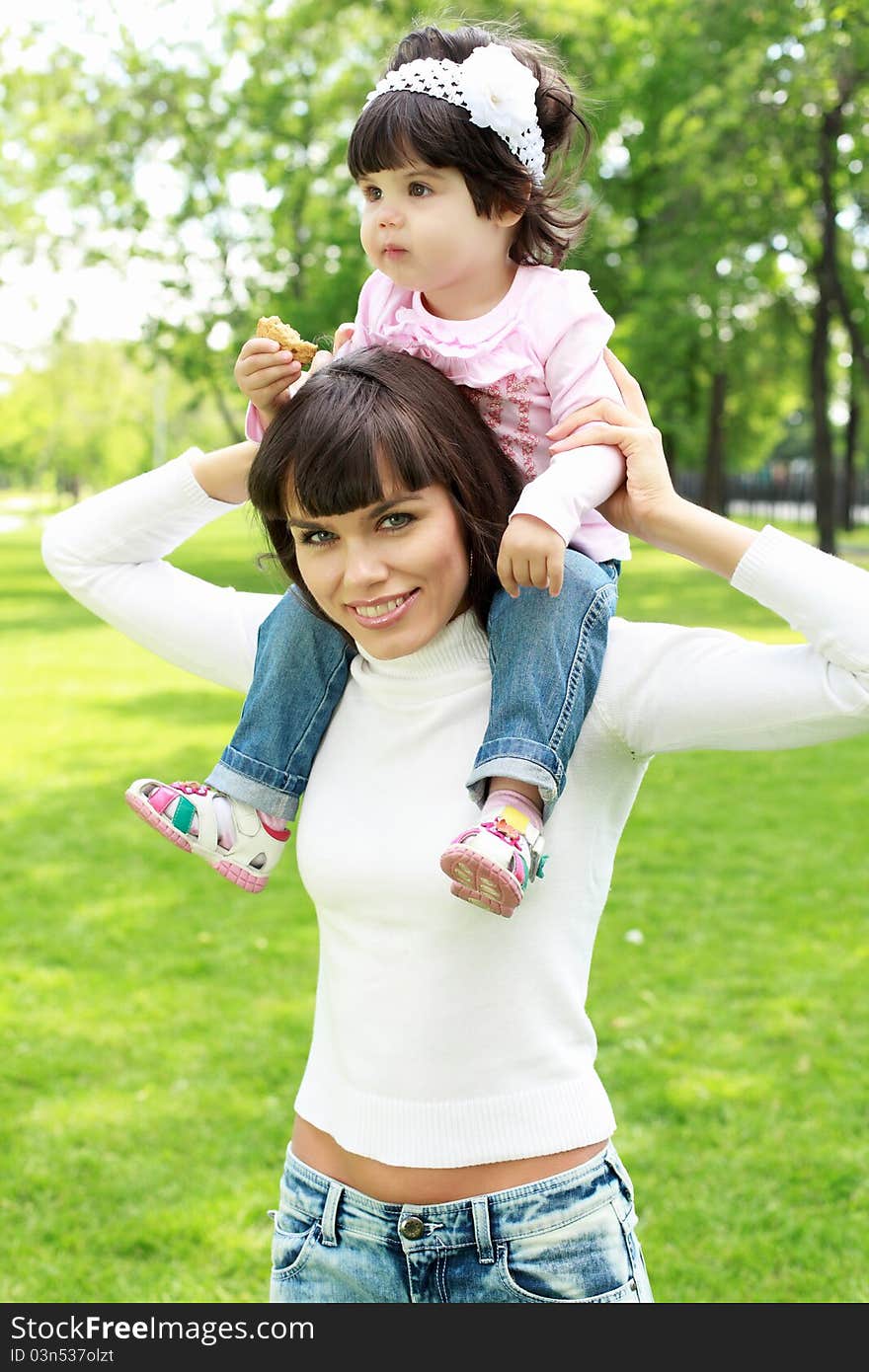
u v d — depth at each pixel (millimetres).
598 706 1636
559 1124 1605
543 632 1607
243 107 23719
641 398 1759
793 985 4969
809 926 5566
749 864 6406
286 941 5531
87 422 49656
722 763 8797
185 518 1943
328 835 1690
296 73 23453
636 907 5797
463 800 1638
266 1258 3408
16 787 8016
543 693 1590
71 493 63656
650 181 22359
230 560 22484
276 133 23359
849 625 1467
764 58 18438
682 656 1607
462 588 1638
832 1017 4711
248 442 1876
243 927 5695
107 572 1980
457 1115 1604
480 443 1639
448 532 1596
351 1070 1673
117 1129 4023
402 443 1542
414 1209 1612
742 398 33719
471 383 1750
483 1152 1597
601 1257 1616
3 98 23797
